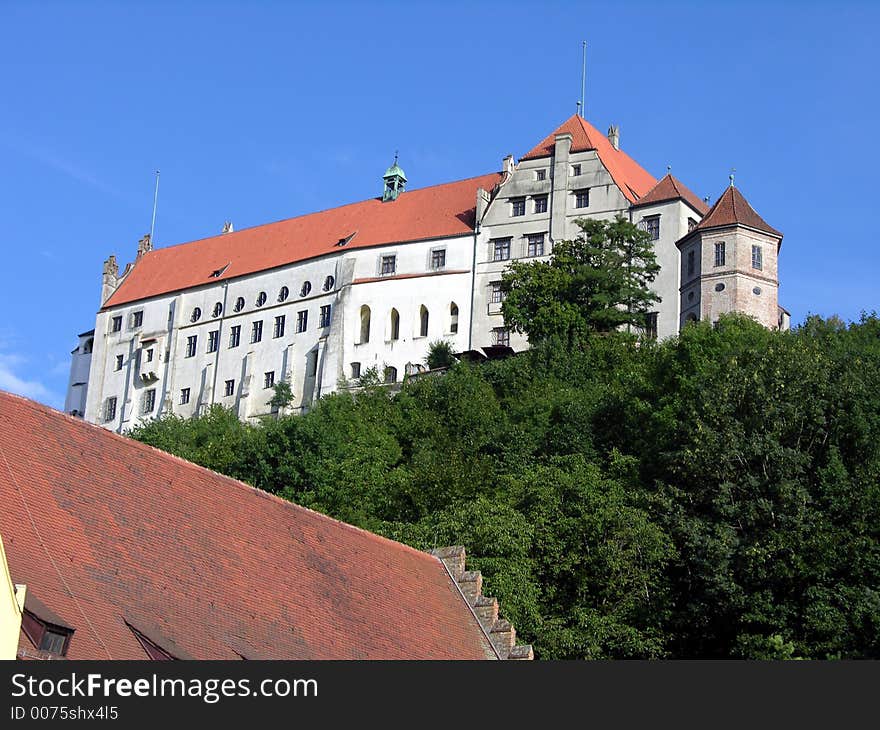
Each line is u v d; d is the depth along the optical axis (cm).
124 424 15088
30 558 3681
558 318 11450
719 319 10662
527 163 13488
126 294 15812
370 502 8181
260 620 4222
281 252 14825
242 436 9456
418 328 13400
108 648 3606
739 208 12156
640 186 13638
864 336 10144
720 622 6588
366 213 14700
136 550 4047
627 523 6756
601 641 6184
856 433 7456
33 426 4094
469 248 13450
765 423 7481
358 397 11375
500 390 10988
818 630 6272
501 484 8062
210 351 14750
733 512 6875
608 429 9238
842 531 6669
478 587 5238
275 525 4662
